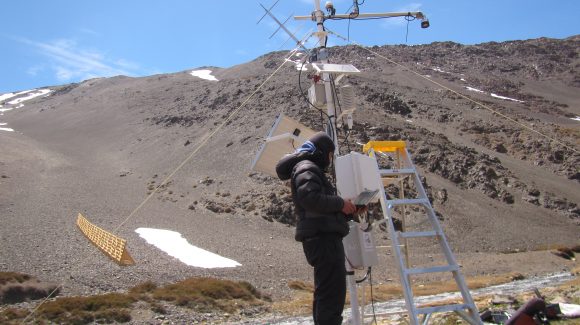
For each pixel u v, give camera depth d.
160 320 30.50
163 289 37.59
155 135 146.25
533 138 141.88
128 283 43.19
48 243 57.50
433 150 117.56
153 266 51.12
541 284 39.72
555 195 109.38
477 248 81.81
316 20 9.48
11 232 62.59
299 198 4.85
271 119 125.88
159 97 188.00
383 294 39.56
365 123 123.25
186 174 109.25
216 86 171.50
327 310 4.92
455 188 105.62
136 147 140.25
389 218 7.21
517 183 111.00
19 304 34.38
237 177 102.06
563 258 68.88
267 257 62.69
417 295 38.75
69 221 72.00
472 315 6.96
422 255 69.69
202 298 35.53
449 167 112.44
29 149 138.12
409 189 82.69
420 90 184.75
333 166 7.27
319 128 113.44
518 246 84.56
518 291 32.12
